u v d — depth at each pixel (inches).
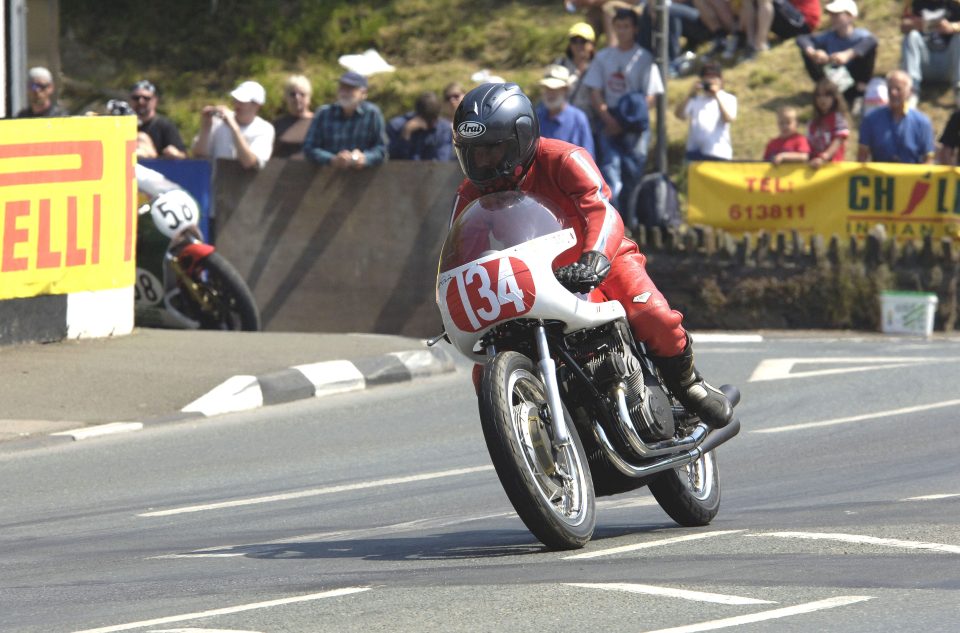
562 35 3083.2
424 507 961.5
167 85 3203.7
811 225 2037.4
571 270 723.4
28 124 1562.5
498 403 699.4
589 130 1936.5
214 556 798.5
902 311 1915.6
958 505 856.9
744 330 2021.4
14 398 1384.1
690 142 2139.5
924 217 1979.6
